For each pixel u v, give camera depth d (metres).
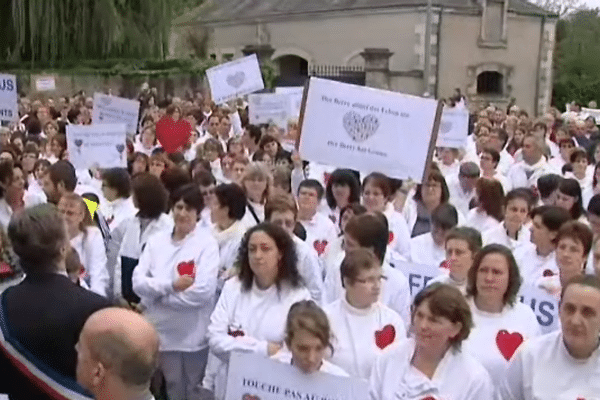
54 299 3.15
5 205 6.45
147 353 2.53
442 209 5.99
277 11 40.09
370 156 6.12
